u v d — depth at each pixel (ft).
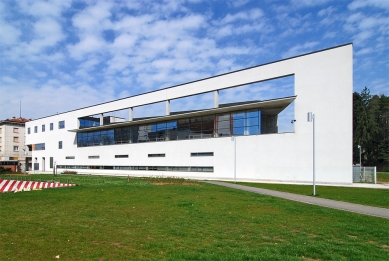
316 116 103.24
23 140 279.49
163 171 146.92
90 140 194.90
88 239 24.12
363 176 116.67
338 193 66.39
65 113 211.61
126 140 172.35
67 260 19.07
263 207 42.14
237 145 120.78
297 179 105.19
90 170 189.98
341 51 100.68
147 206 41.70
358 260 19.39
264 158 113.19
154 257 19.65
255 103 115.24
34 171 228.22
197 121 138.62
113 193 58.39
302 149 105.09
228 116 127.65
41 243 22.86
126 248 21.81
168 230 27.40
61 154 213.25
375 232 27.32
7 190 63.72
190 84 140.46
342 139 98.68
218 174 125.29
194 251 21.04
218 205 43.21
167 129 151.23
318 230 28.22
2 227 28.17
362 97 277.64
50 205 42.45
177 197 52.37
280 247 22.21
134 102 166.30
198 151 133.39
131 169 164.04
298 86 107.55
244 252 20.80
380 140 248.93
